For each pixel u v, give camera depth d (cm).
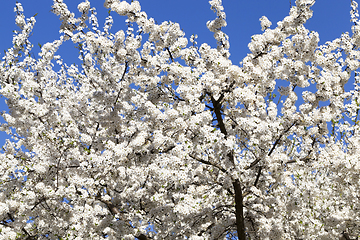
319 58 759
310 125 756
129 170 703
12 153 851
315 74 769
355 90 802
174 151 656
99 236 780
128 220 767
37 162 795
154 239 795
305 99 761
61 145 731
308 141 796
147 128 718
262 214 837
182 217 747
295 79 739
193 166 821
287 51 767
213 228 840
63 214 776
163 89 803
